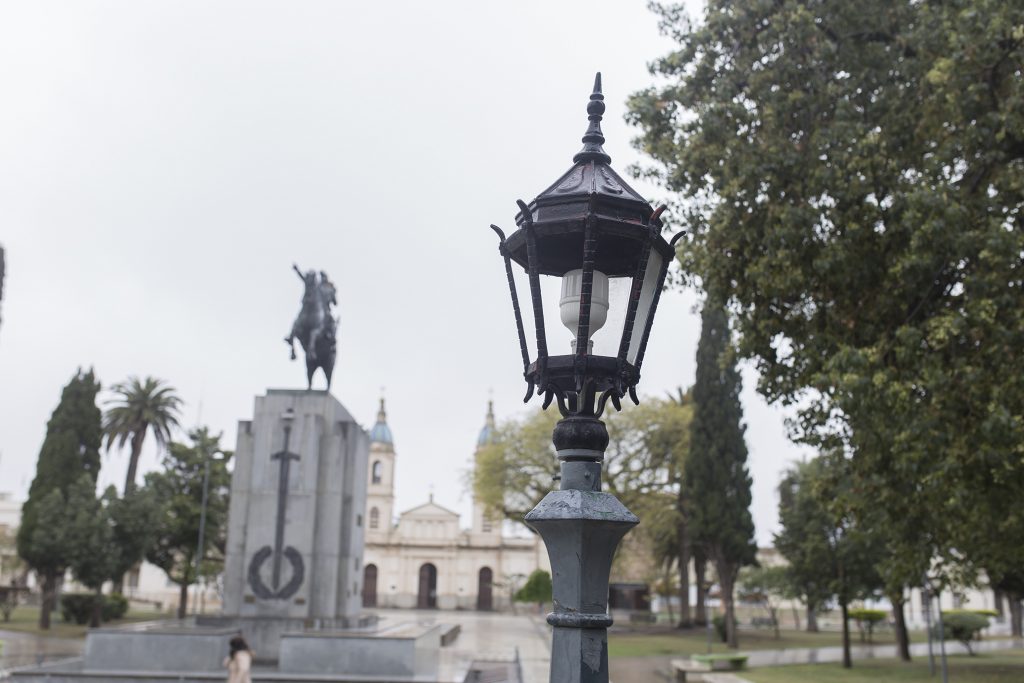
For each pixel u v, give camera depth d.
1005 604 74.38
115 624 42.94
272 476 22.69
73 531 38.88
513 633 41.44
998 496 12.55
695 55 15.18
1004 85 12.09
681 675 24.36
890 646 38.78
